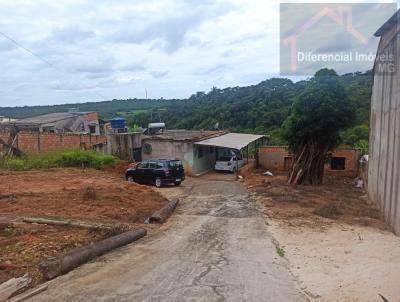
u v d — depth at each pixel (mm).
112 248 9578
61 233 10156
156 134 38500
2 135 35094
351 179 30016
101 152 32656
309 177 25906
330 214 15164
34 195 16250
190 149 32344
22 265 7594
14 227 10602
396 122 14078
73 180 22031
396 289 7105
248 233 12219
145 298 6469
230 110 55438
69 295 6438
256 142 41156
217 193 21750
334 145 25953
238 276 7926
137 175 25422
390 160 14859
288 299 6762
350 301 6652
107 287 6891
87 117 53469
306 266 8820
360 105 38250
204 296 6711
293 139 26250
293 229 12836
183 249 10039
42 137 34250
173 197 20188
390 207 14133
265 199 19016
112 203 15484
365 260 9258
